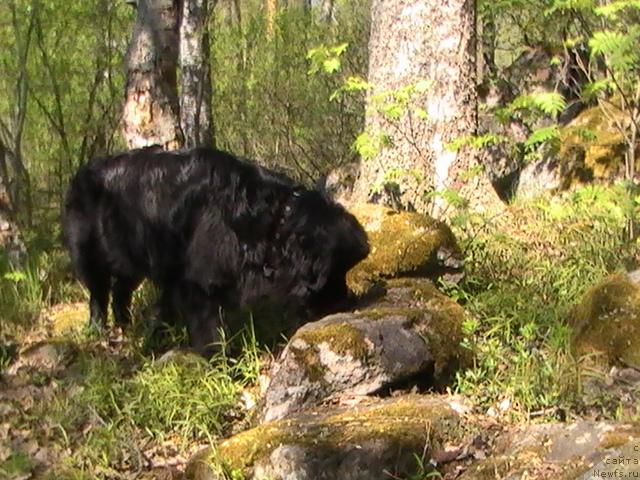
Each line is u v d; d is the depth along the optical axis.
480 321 5.29
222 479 4.00
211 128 9.63
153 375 5.13
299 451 3.94
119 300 6.18
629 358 4.57
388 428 4.03
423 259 5.66
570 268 6.03
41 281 7.03
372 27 7.46
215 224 5.29
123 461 4.59
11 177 10.38
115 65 9.88
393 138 7.23
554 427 3.87
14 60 9.56
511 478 3.59
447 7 7.21
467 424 4.19
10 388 5.43
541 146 8.91
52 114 10.01
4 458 4.67
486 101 9.66
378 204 6.68
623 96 6.32
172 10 7.00
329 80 11.24
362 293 5.50
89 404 5.04
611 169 8.33
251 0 12.91
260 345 5.48
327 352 4.59
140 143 7.02
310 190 5.37
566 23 7.46
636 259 6.11
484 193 7.50
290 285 5.26
